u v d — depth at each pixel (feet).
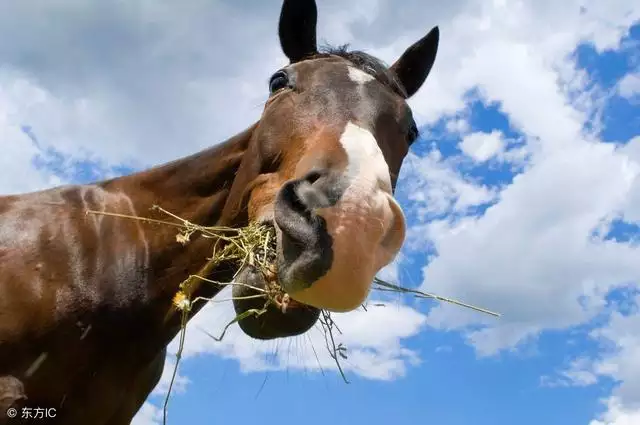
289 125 2.82
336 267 2.11
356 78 2.91
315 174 2.31
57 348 2.75
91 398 2.81
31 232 2.93
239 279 2.75
